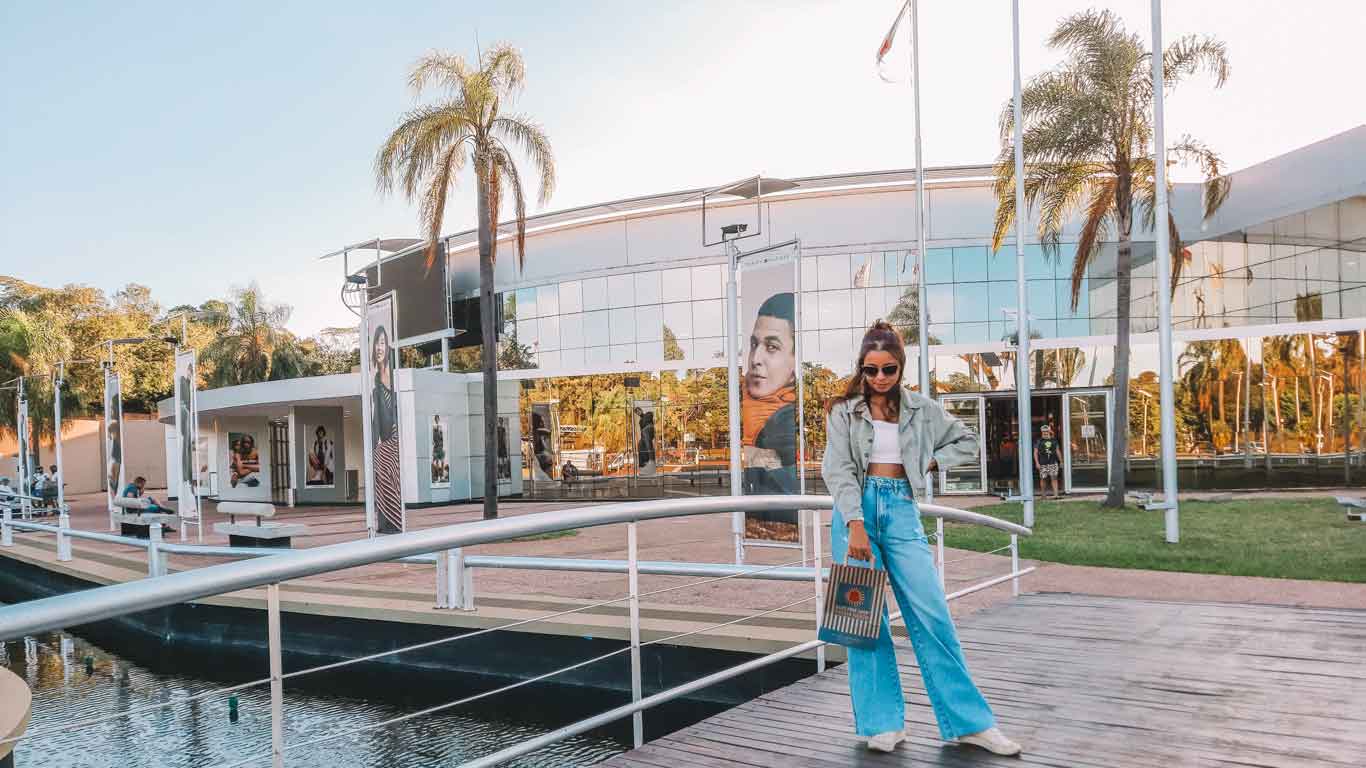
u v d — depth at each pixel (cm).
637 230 3136
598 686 805
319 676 921
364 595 991
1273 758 359
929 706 439
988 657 546
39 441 4831
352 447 3375
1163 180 1372
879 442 366
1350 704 434
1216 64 1847
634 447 2920
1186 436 2369
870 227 2934
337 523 2212
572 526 345
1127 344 1878
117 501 2044
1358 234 2509
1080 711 429
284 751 261
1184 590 901
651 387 2911
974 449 364
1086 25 1867
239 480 3484
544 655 832
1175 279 2098
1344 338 2273
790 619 797
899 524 363
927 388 1881
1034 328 2834
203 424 3772
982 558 1213
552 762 680
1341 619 640
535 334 3309
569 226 3250
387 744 724
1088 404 2403
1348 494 2114
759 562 1216
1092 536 1424
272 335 5312
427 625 887
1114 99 1844
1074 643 580
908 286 2902
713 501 424
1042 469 2386
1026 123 1948
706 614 827
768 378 1202
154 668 1016
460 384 2861
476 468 2938
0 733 393
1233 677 488
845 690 467
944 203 2898
